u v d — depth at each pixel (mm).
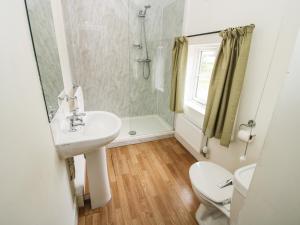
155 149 2619
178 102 2500
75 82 2852
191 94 2525
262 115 1361
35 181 677
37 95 812
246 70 1468
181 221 1501
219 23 1737
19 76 628
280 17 1160
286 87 494
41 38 974
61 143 1056
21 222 536
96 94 3170
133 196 1751
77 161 1874
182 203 1678
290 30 1110
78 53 2824
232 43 1476
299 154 467
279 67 1201
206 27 1939
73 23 2643
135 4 2838
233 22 1562
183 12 2340
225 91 1587
